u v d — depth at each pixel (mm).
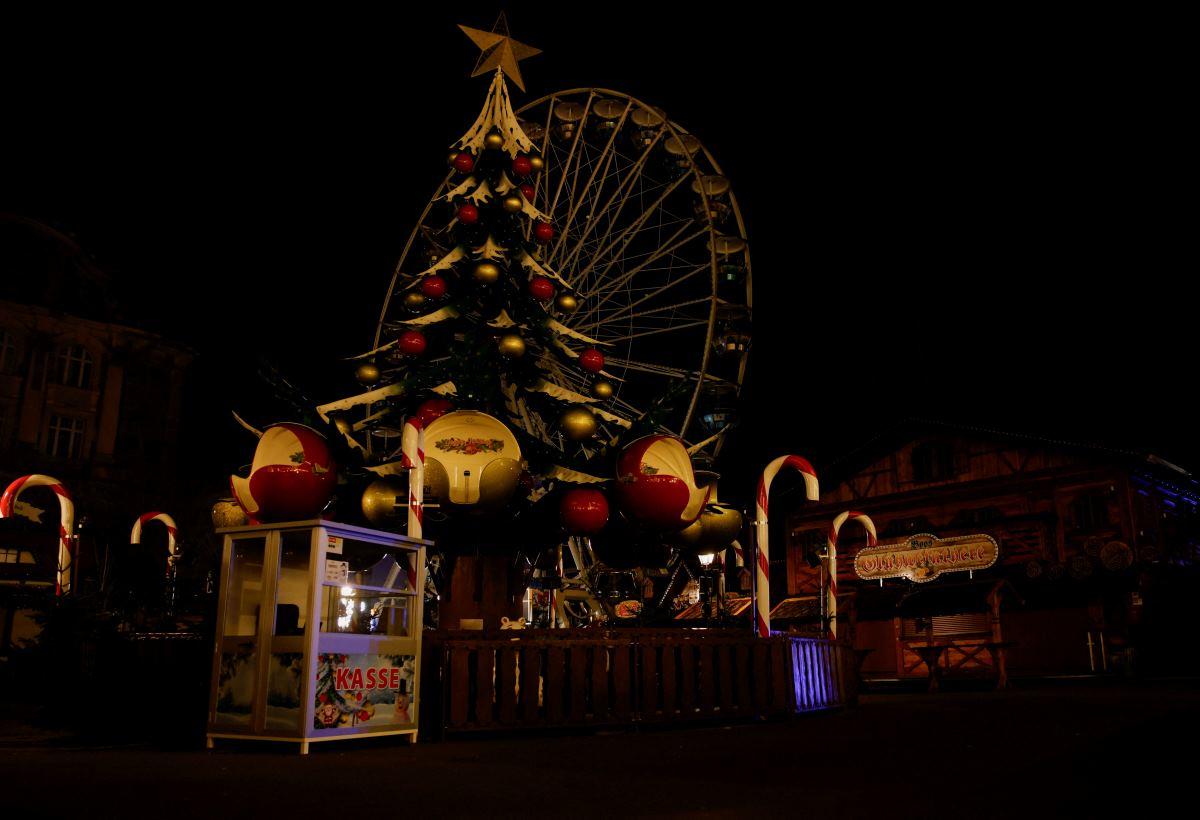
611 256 17781
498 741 7727
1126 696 13469
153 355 35406
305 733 6699
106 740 7855
